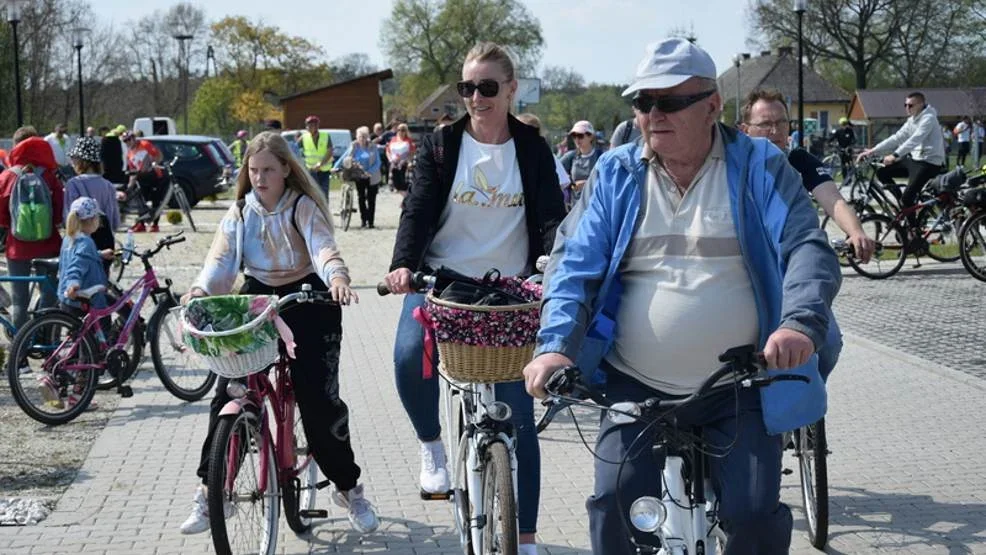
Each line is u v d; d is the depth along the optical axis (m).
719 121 3.50
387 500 6.04
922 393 8.40
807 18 62.00
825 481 5.18
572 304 3.36
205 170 27.19
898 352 9.85
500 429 4.27
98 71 57.81
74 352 7.79
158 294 8.55
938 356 9.75
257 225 5.06
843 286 13.85
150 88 75.88
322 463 5.21
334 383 5.09
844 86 72.12
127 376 8.24
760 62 72.81
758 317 3.39
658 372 3.49
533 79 27.19
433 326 4.29
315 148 21.95
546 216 4.99
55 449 7.10
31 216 9.47
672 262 3.43
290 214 5.04
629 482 3.43
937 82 62.16
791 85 71.12
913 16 60.44
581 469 6.61
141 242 19.75
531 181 5.02
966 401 8.14
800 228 3.28
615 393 3.57
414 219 4.98
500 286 4.39
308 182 5.09
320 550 5.30
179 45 76.31
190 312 4.63
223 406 4.82
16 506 5.83
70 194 10.70
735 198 3.39
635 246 3.47
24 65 46.47
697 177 3.43
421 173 5.03
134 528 5.59
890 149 14.56
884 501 5.96
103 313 7.96
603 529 3.47
